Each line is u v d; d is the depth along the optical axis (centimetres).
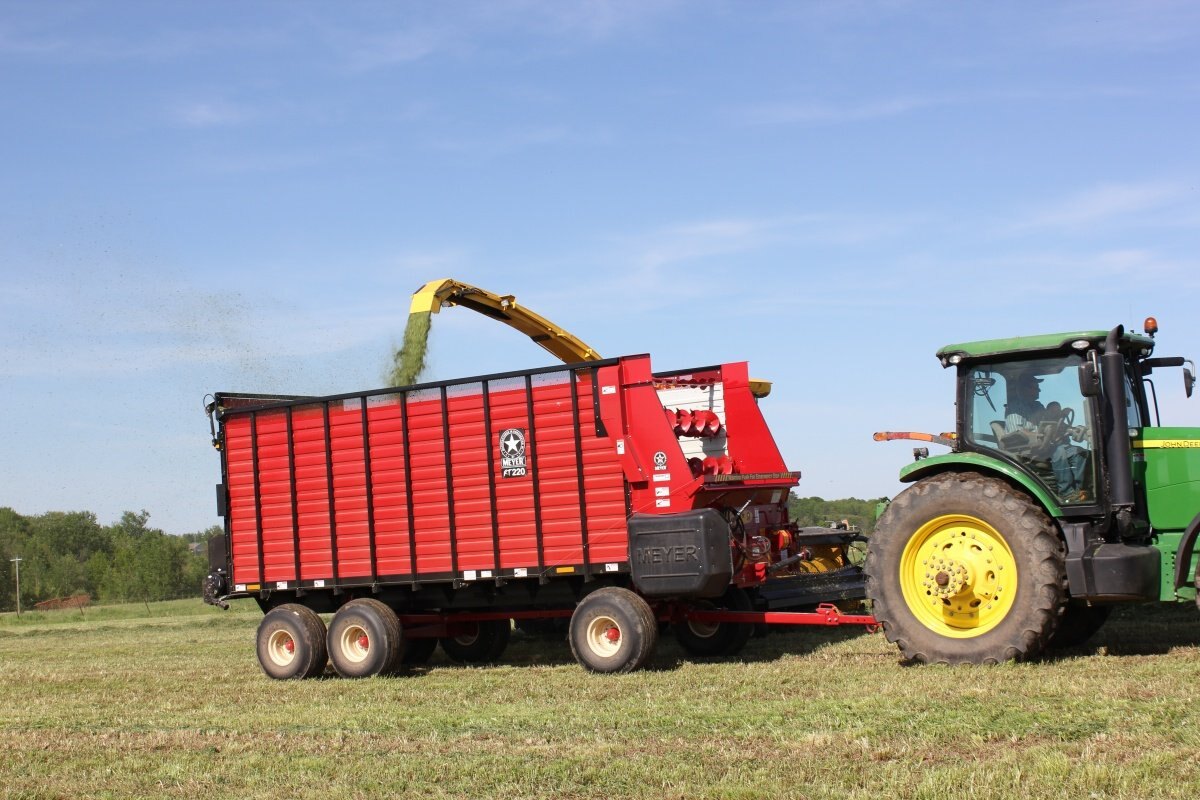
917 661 948
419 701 950
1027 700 728
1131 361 1006
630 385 1081
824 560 1380
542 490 1123
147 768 708
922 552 948
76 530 10162
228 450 1329
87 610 4100
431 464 1186
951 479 938
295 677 1221
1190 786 516
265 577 1297
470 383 1163
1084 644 1012
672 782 587
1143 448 931
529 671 1127
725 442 1189
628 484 1082
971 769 566
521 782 605
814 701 782
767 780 574
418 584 1193
